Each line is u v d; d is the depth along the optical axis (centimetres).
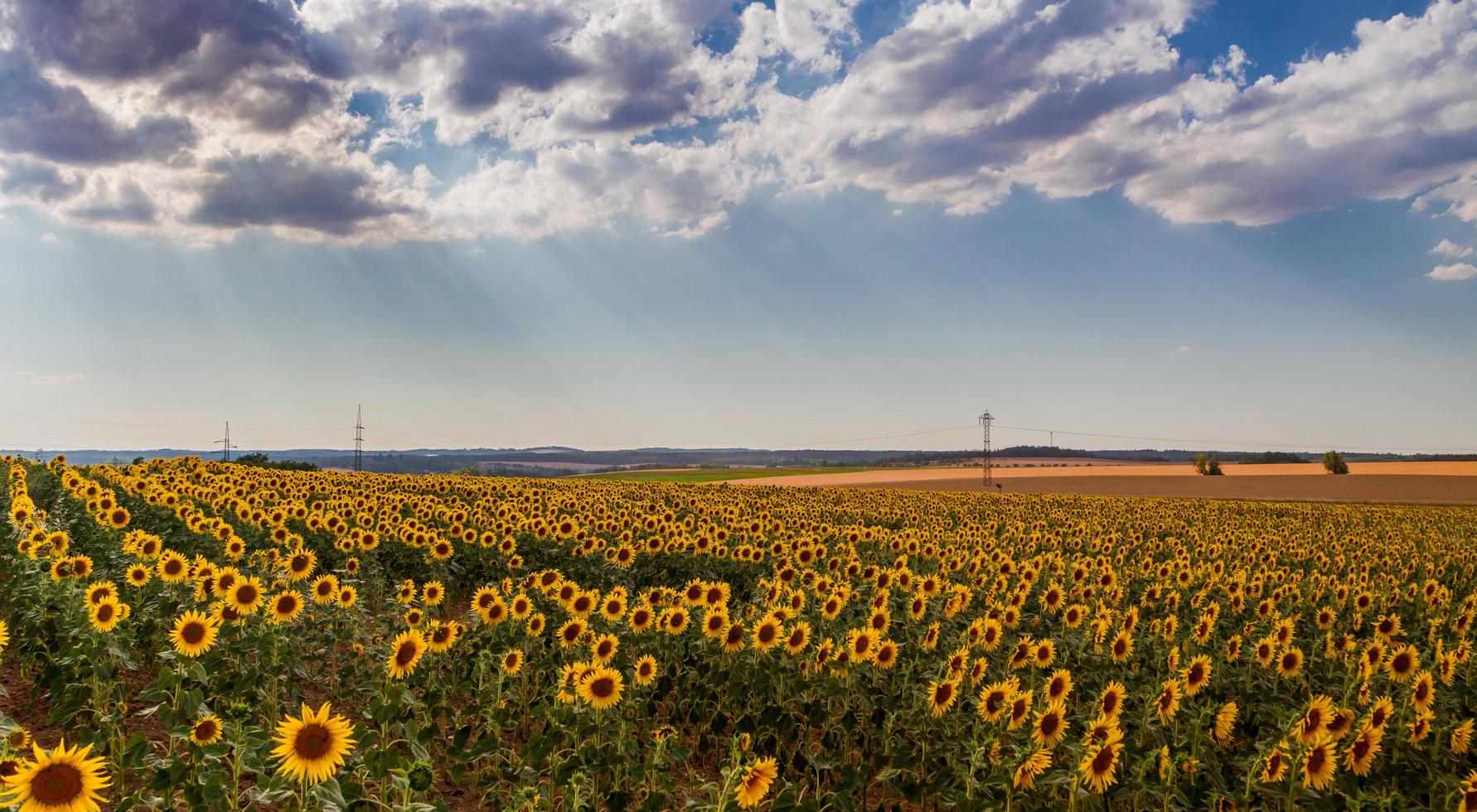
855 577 1691
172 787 654
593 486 5747
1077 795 697
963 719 913
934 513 4528
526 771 820
